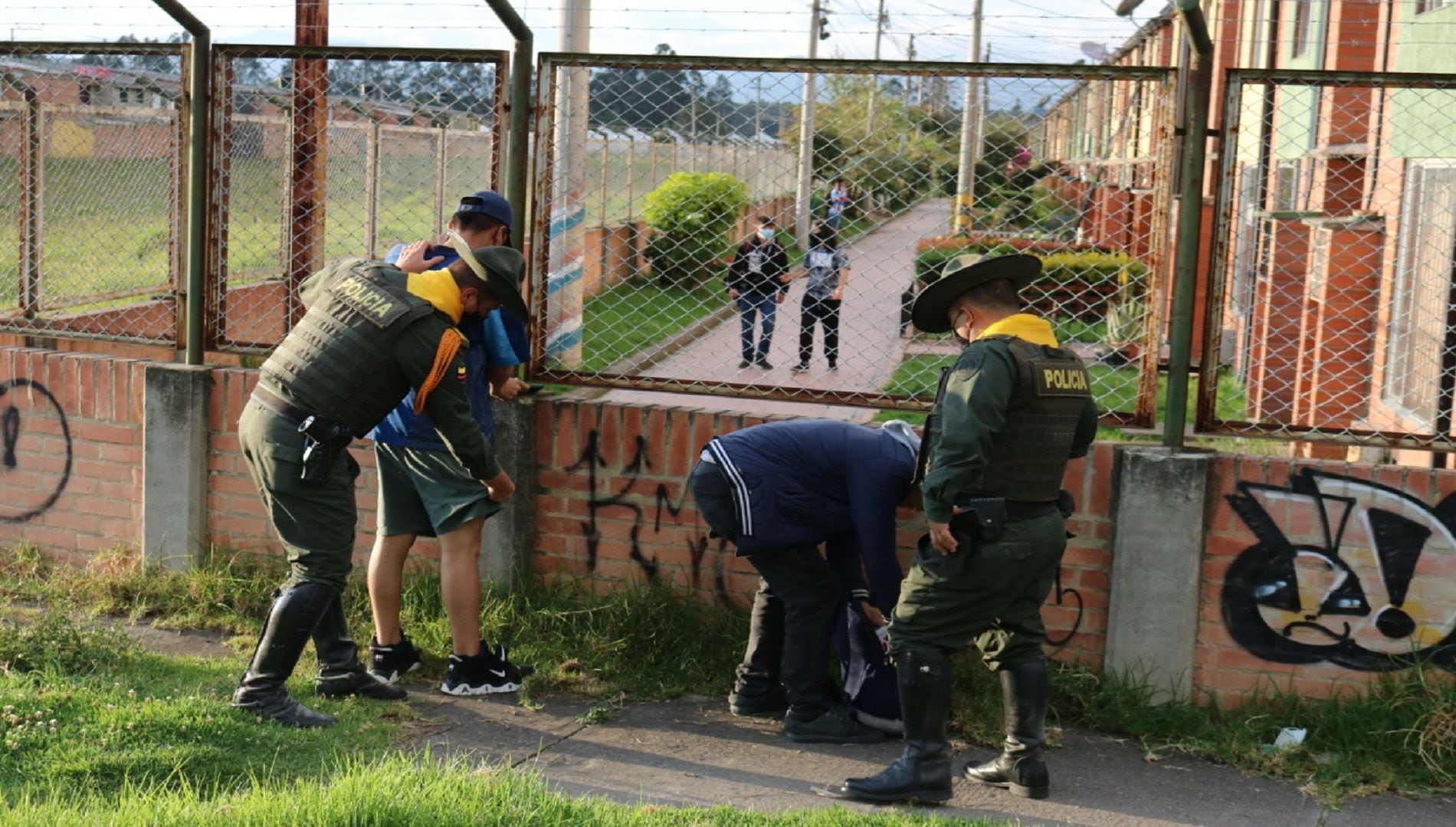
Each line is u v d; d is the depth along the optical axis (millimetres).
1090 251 5715
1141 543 5094
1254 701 5094
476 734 4828
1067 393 4352
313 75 6258
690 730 5000
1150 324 5312
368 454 5977
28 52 6422
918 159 5734
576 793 4320
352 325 4586
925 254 5746
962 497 4293
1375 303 8883
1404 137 8250
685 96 5852
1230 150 5109
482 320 5086
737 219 5828
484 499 5125
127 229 6816
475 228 5195
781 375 5789
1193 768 4785
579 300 5906
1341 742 4867
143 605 6008
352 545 4848
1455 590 4953
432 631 5602
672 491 5660
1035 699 4500
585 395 5934
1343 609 5023
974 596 4320
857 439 4793
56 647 5117
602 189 5930
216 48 6156
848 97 5711
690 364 5832
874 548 4688
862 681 4984
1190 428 5848
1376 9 11312
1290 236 10367
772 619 5148
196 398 6160
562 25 7488
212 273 6254
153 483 6230
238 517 6242
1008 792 4539
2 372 6516
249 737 4426
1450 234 7320
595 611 5656
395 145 7184
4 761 3975
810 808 4293
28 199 7195
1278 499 5031
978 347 4262
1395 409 7895
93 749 4094
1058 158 5715
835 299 5781
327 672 5070
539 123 5738
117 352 7508
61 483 6480
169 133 6562
